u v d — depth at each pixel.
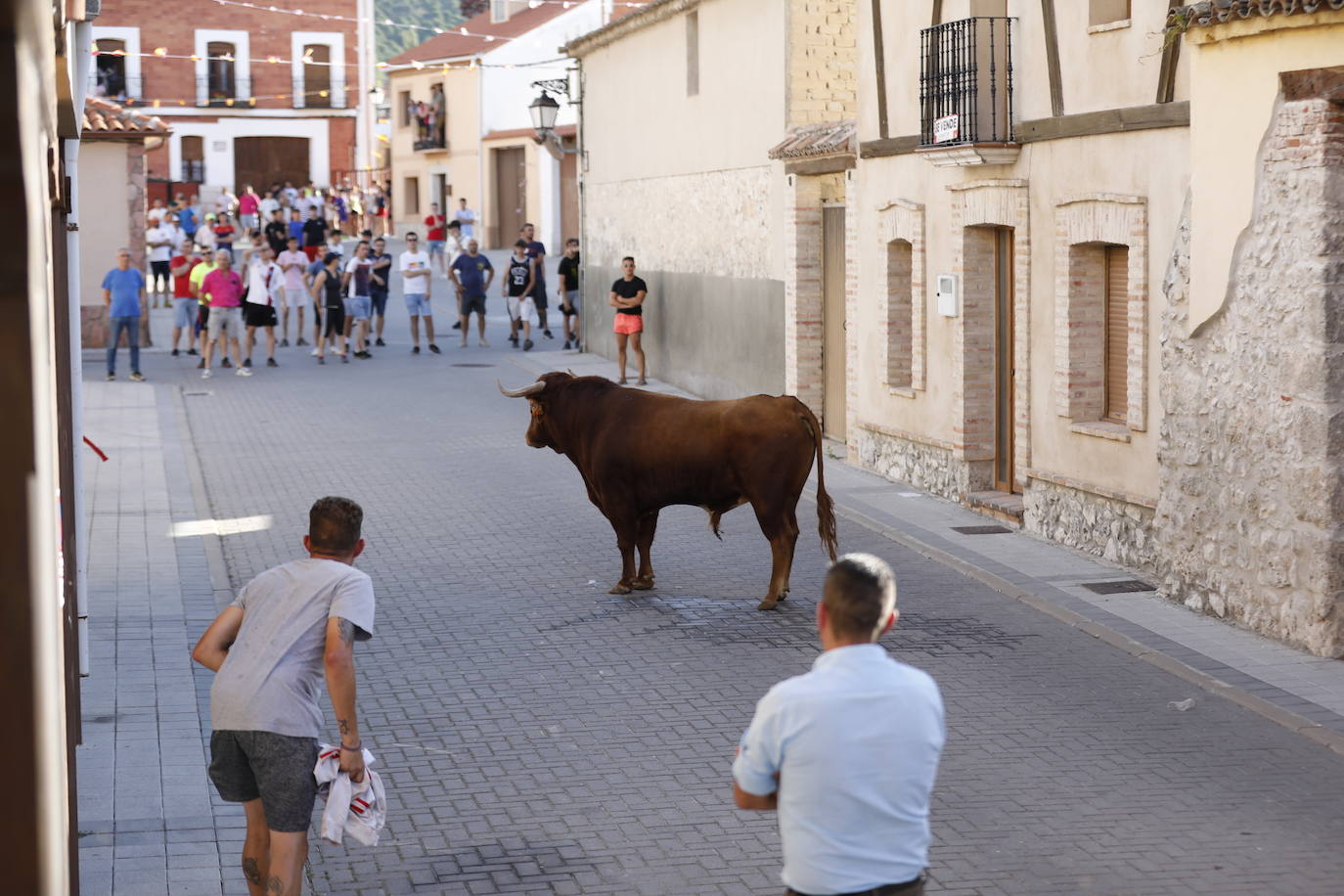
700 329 24.78
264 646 6.21
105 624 11.66
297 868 6.18
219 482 17.91
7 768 2.57
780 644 11.12
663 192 26.23
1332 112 10.39
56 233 7.88
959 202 16.06
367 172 63.56
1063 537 14.46
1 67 2.57
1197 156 11.74
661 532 15.17
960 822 7.78
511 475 18.20
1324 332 10.47
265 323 28.05
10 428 2.60
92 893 6.86
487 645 11.15
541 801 8.09
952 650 10.99
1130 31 13.23
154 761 8.65
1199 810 7.95
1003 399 16.14
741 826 7.75
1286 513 10.91
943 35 15.84
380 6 90.75
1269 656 10.70
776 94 21.34
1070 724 9.35
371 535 15.00
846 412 19.38
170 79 60.69
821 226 20.64
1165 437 12.30
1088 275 14.22
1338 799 8.12
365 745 8.99
